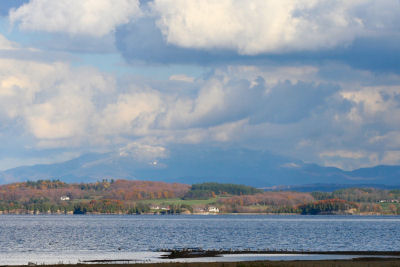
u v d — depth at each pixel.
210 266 167.38
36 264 182.62
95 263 187.25
